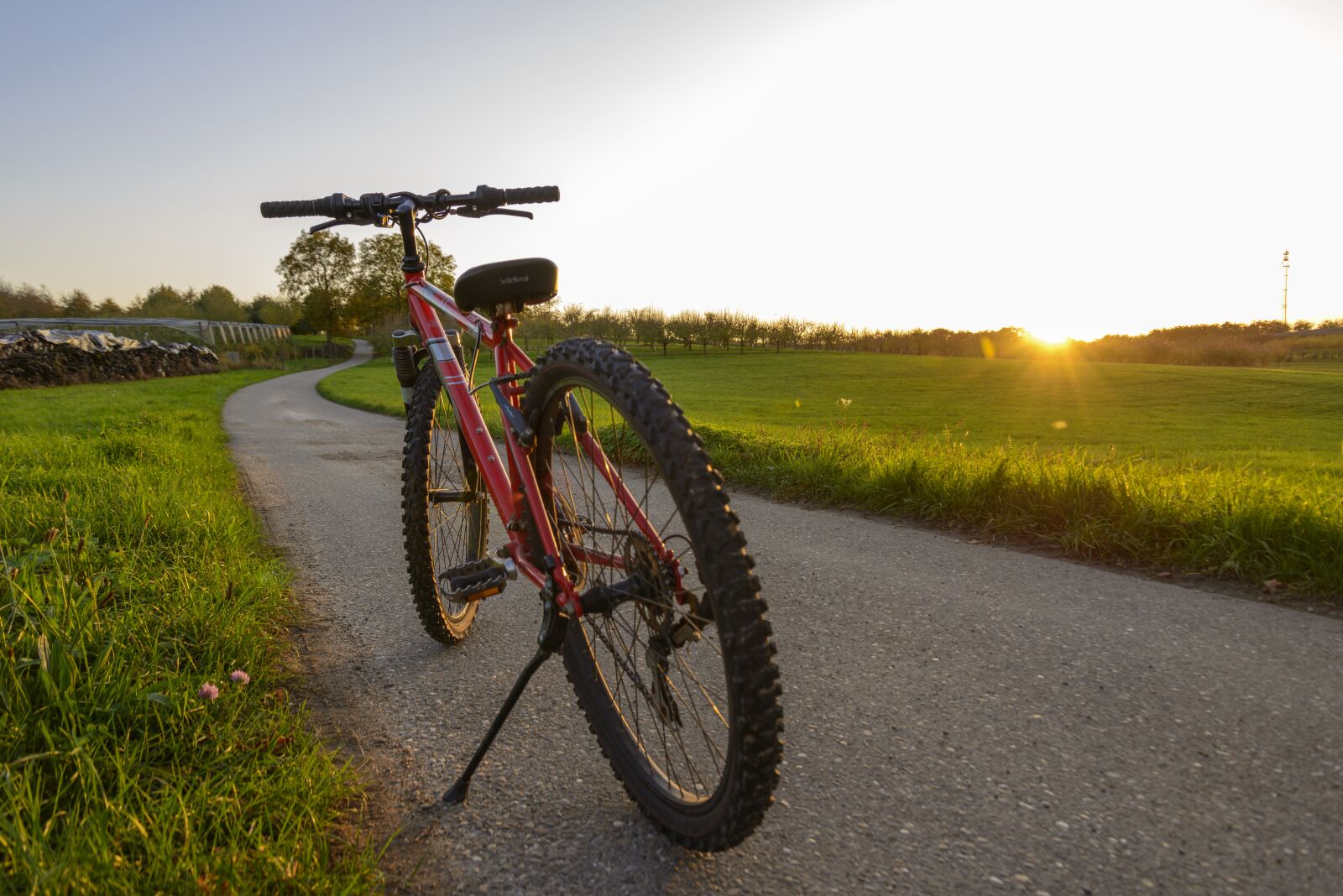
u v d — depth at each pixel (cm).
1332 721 222
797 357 6300
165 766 185
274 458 898
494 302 184
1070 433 2175
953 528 484
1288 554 354
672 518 177
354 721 231
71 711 187
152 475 569
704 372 4956
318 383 3456
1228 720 224
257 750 193
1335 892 153
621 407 150
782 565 401
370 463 857
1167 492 434
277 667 261
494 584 207
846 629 304
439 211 262
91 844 143
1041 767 202
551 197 264
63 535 335
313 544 461
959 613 321
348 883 147
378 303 8100
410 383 265
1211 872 160
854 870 163
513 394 196
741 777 137
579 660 197
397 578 387
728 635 133
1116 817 180
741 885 158
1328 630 293
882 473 562
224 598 283
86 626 233
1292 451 1572
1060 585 359
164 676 221
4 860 142
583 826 179
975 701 241
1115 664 265
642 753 181
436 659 280
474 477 273
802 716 233
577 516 184
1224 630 295
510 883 159
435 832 176
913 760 207
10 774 160
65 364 3203
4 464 578
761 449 733
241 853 149
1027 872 161
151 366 3841
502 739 220
